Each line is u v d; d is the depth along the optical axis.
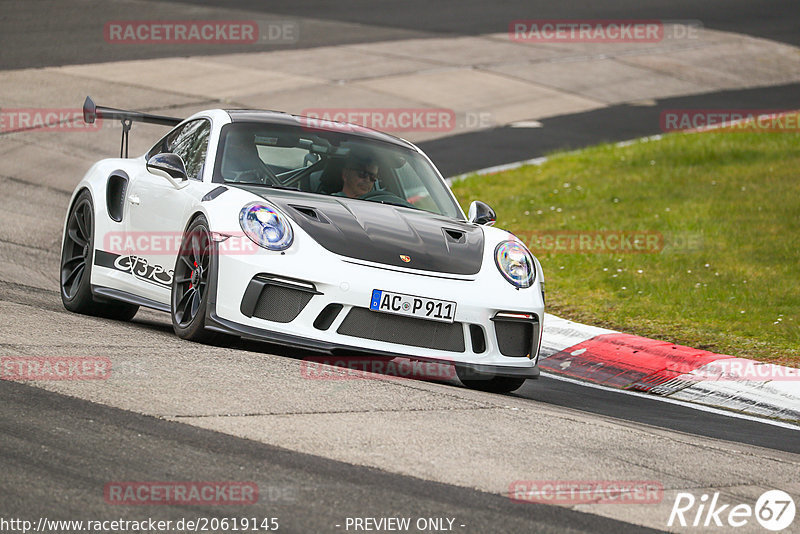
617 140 64.50
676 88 81.44
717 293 35.06
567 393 25.06
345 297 20.73
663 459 17.23
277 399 17.55
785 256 39.22
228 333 20.86
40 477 13.16
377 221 22.78
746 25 107.94
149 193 24.92
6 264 33.31
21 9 89.06
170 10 94.50
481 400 19.88
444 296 21.31
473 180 52.91
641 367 27.95
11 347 19.33
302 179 24.52
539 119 69.00
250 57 78.69
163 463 14.02
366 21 97.38
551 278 37.62
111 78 68.25
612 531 13.34
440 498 13.80
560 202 48.97
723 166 55.28
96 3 93.88
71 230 27.77
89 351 19.66
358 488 13.82
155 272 24.34
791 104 77.44
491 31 96.69
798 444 21.56
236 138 24.98
